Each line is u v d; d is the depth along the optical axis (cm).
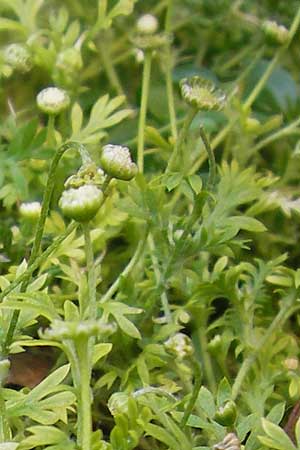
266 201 30
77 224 25
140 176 28
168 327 28
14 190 30
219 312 31
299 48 37
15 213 31
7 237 29
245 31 37
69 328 22
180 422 25
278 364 28
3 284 26
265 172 34
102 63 36
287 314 28
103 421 28
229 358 29
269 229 33
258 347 27
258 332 29
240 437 25
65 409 25
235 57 37
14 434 26
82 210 23
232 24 37
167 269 28
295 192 32
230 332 28
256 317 29
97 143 31
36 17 35
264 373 27
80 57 32
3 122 34
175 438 25
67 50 32
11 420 26
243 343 28
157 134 31
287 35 32
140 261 29
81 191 23
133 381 27
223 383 25
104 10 33
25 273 25
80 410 23
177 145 28
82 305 25
